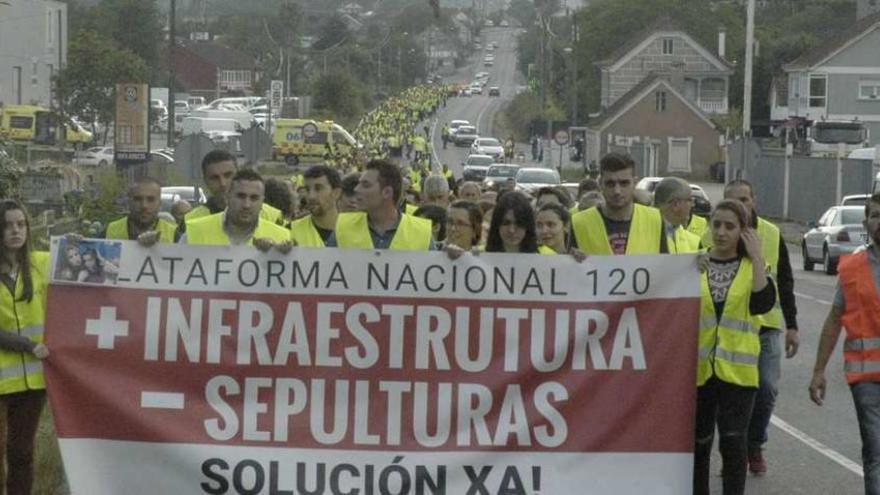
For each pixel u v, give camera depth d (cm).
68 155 10656
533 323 1396
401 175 1596
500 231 1596
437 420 1388
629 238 1661
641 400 1401
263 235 1605
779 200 10350
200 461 1377
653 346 1399
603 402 1399
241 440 1379
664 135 16125
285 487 1380
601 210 1677
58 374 1377
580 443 1395
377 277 1388
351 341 1388
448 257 1390
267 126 13888
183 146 4903
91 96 11706
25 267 1534
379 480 1384
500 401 1394
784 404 2595
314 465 1382
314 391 1387
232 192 1583
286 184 2277
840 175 9275
